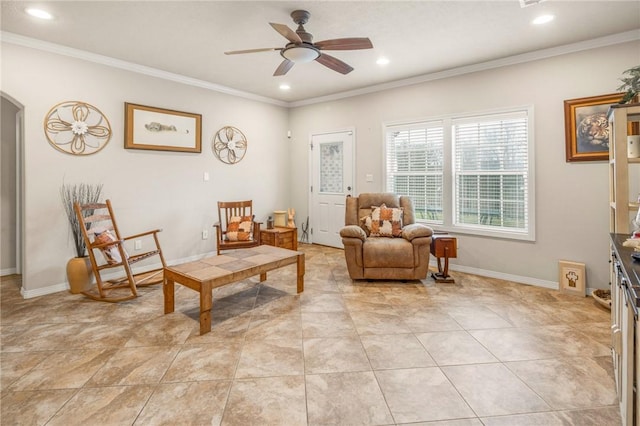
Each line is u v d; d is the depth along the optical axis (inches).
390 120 182.4
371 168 192.7
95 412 63.6
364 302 120.5
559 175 132.6
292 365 79.6
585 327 99.4
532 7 101.3
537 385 71.7
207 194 184.9
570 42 126.0
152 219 161.3
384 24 112.2
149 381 73.2
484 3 99.2
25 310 112.8
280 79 173.9
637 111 75.0
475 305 117.5
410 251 137.9
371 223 155.7
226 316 108.1
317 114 216.8
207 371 77.0
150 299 123.4
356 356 83.7
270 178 221.0
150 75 157.4
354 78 171.9
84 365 79.7
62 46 129.0
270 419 61.6
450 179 161.9
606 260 124.3
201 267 108.5
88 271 130.8
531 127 137.6
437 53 137.5
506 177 147.2
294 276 153.0
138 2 97.8
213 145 186.4
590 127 124.7
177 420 61.4
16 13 103.6
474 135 155.1
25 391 69.9
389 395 68.6
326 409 64.3
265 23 111.5
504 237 147.1
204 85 178.9
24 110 122.4
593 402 66.0
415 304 118.5
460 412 63.5
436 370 77.5
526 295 127.7
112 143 145.6
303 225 231.8
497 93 145.8
